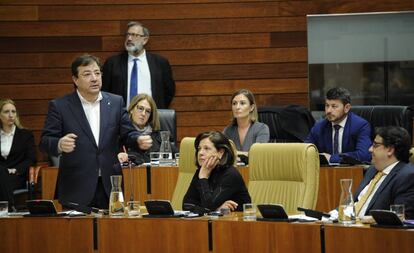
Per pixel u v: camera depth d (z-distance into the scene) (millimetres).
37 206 11461
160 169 15289
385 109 16422
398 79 21219
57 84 21188
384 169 11539
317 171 12242
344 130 15914
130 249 10977
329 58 21281
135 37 19953
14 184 18391
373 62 21266
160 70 20203
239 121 16266
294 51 21266
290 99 21281
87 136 12133
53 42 21188
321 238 9875
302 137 17484
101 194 12125
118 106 12445
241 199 12258
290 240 10086
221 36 21266
